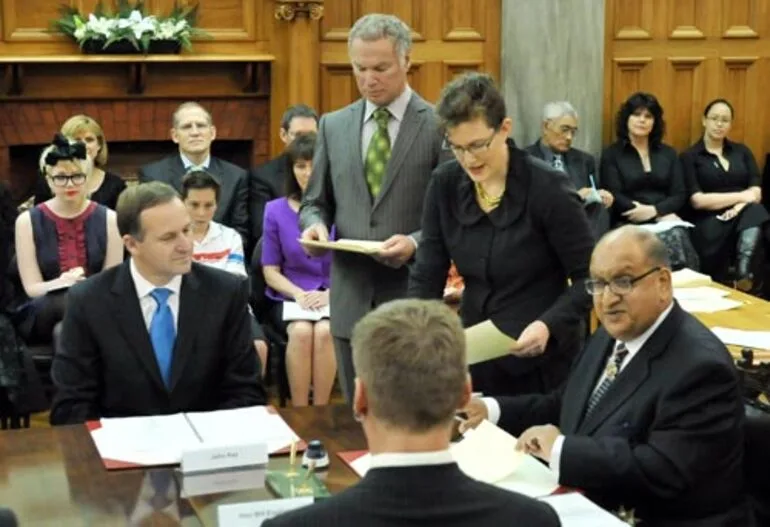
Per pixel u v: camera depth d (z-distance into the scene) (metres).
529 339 4.85
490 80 4.82
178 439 4.54
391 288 5.87
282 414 4.88
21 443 4.54
